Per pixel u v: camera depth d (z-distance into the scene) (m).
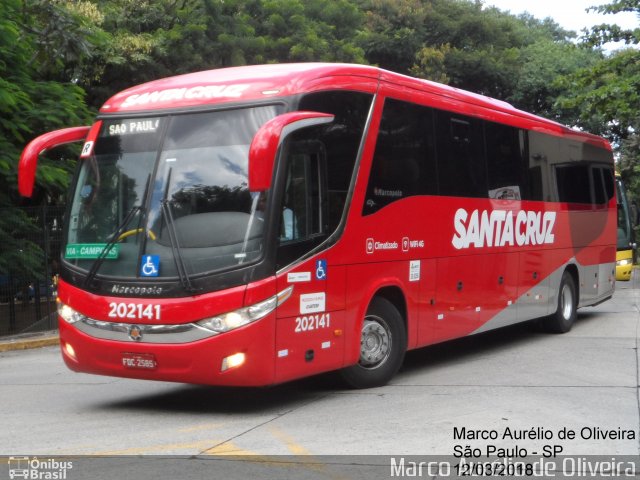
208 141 8.65
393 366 10.21
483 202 12.26
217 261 8.26
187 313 8.19
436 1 47.22
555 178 14.88
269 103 8.62
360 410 8.68
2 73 16.80
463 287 11.70
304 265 8.70
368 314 9.88
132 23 27.19
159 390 10.36
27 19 17.09
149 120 8.97
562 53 45.09
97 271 8.70
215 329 8.14
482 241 12.23
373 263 9.78
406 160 10.47
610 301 22.12
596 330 15.62
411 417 8.27
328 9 40.62
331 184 9.16
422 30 43.50
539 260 14.11
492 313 12.52
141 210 8.62
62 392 10.36
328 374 9.94
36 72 18.20
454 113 11.66
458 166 11.66
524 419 8.09
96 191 9.00
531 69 43.97
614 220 17.83
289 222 8.57
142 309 8.34
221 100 8.78
